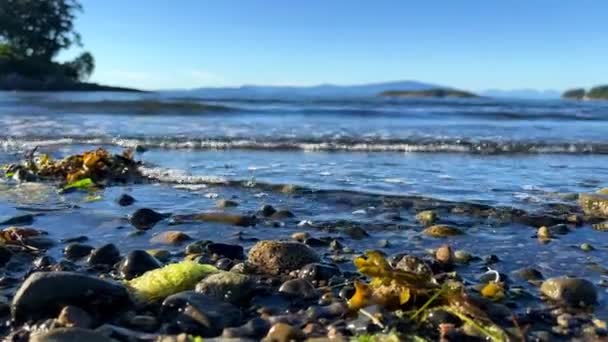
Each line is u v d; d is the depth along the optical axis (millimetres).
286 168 1595
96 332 486
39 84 15305
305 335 503
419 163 1727
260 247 745
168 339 491
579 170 1609
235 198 1196
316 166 1640
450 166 1666
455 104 7629
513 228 965
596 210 1080
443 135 2586
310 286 637
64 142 2145
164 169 1544
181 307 567
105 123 3008
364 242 876
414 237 904
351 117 3902
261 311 579
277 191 1262
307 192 1240
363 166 1650
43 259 742
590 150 2070
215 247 793
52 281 555
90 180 1323
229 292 601
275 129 2787
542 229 930
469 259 780
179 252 811
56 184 1354
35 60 16781
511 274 717
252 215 1034
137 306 583
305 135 2482
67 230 932
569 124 3486
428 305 551
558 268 748
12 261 752
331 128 2904
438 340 495
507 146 2133
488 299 593
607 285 674
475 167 1648
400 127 3043
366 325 514
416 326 520
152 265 705
